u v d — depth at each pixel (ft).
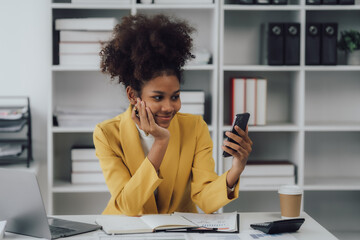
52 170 9.03
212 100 9.14
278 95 10.15
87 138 10.03
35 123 9.79
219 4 8.96
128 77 4.98
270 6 8.87
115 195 5.14
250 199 10.35
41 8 9.62
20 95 9.72
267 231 4.43
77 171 9.21
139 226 4.52
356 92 10.23
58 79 9.89
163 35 4.80
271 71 10.09
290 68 9.02
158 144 4.88
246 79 9.21
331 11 9.94
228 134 4.90
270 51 8.97
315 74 10.16
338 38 9.98
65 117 9.07
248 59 10.00
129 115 5.50
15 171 4.30
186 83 9.95
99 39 8.93
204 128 5.84
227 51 9.98
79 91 9.95
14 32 9.62
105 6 8.80
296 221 4.51
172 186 5.52
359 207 10.54
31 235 4.36
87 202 10.20
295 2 9.41
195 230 4.49
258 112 9.29
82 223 4.73
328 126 9.23
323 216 10.56
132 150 5.42
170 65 4.79
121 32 4.92
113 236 4.33
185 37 4.98
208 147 5.78
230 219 4.84
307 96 10.19
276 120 10.19
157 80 4.75
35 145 9.84
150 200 5.35
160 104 4.83
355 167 10.41
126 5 8.81
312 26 9.00
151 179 4.86
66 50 8.95
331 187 9.32
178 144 5.56
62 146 10.00
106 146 5.44
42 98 9.77
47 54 9.70
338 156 10.38
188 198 5.83
